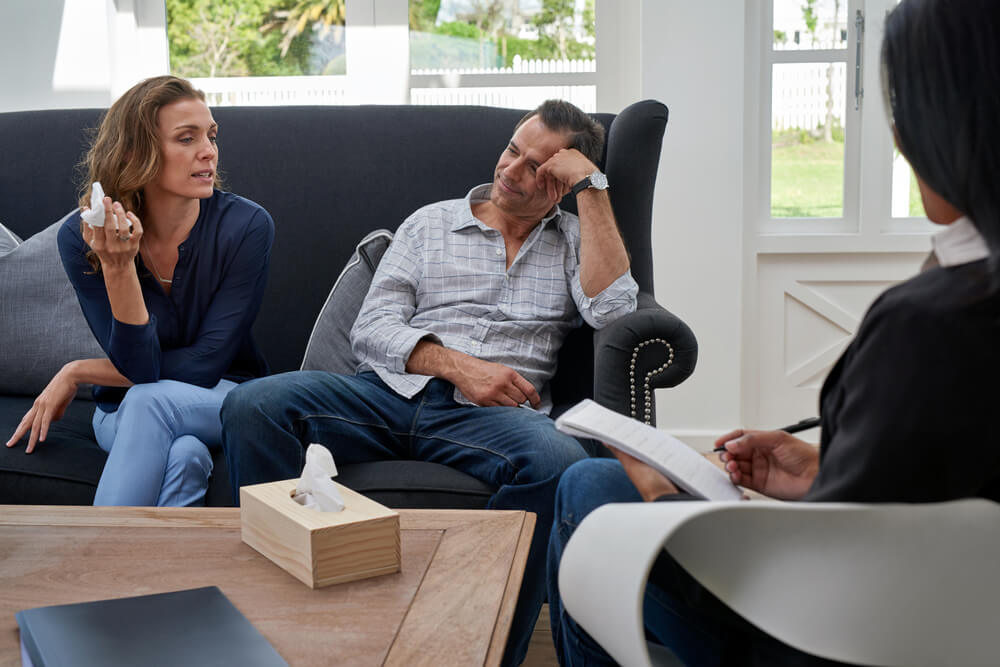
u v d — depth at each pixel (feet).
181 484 5.62
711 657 3.14
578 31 11.59
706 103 11.20
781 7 11.44
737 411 11.55
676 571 3.01
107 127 6.31
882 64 2.45
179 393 5.81
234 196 6.82
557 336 6.80
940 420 2.15
